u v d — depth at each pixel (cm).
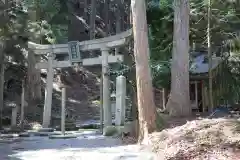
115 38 1424
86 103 2630
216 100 1648
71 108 2422
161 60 1614
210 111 1404
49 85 1638
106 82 1424
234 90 1650
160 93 2030
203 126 839
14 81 2173
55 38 2523
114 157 770
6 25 1603
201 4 1569
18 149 948
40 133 1420
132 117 1402
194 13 1574
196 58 1931
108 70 1445
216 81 1680
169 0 1511
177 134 829
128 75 1474
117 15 3466
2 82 1742
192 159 687
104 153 827
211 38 1619
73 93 2750
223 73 1664
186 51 1223
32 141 1145
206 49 1914
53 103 2392
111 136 1222
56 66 1628
